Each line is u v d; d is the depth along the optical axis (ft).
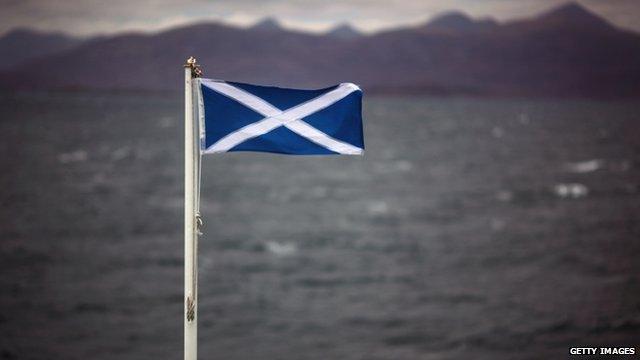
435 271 409.90
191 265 66.49
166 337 303.27
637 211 585.63
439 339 301.02
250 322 319.68
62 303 346.13
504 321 320.09
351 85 70.54
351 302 349.82
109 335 306.14
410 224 558.56
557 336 302.66
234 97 68.85
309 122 69.36
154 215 589.32
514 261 430.20
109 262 428.97
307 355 283.38
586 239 485.97
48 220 561.84
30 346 294.87
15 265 422.41
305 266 424.87
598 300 347.97
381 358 281.74
